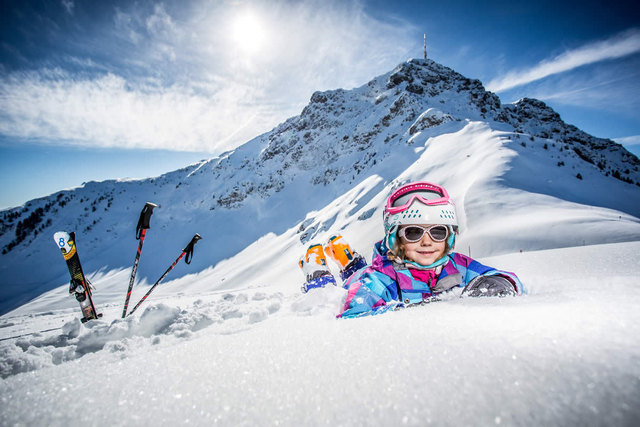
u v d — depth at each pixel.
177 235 87.88
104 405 0.64
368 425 0.47
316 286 2.28
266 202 90.56
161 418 0.58
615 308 0.74
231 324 1.84
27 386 0.77
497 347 0.64
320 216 63.41
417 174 41.03
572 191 30.95
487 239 20.44
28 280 87.56
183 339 1.62
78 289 3.87
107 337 1.78
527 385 0.49
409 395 0.53
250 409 0.57
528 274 2.33
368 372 0.63
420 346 0.72
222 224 87.38
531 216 23.02
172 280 69.12
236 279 54.59
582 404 0.41
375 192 51.03
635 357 0.49
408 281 1.60
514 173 31.55
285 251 57.12
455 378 0.55
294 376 0.67
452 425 0.43
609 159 93.25
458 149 43.19
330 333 0.96
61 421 0.60
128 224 102.12
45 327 3.63
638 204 30.59
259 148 120.12
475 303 1.15
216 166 116.69
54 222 108.44
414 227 1.57
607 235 17.58
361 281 1.74
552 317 0.75
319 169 92.69
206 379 0.70
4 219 112.25
